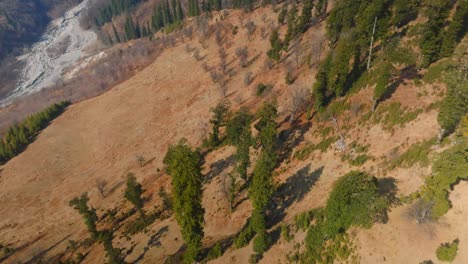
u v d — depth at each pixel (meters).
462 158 39.16
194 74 117.00
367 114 59.38
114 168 91.38
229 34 127.75
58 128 115.94
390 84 61.31
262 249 47.78
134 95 120.12
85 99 139.50
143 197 75.56
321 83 67.94
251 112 85.56
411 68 62.12
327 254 43.94
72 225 76.06
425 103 54.28
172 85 116.94
